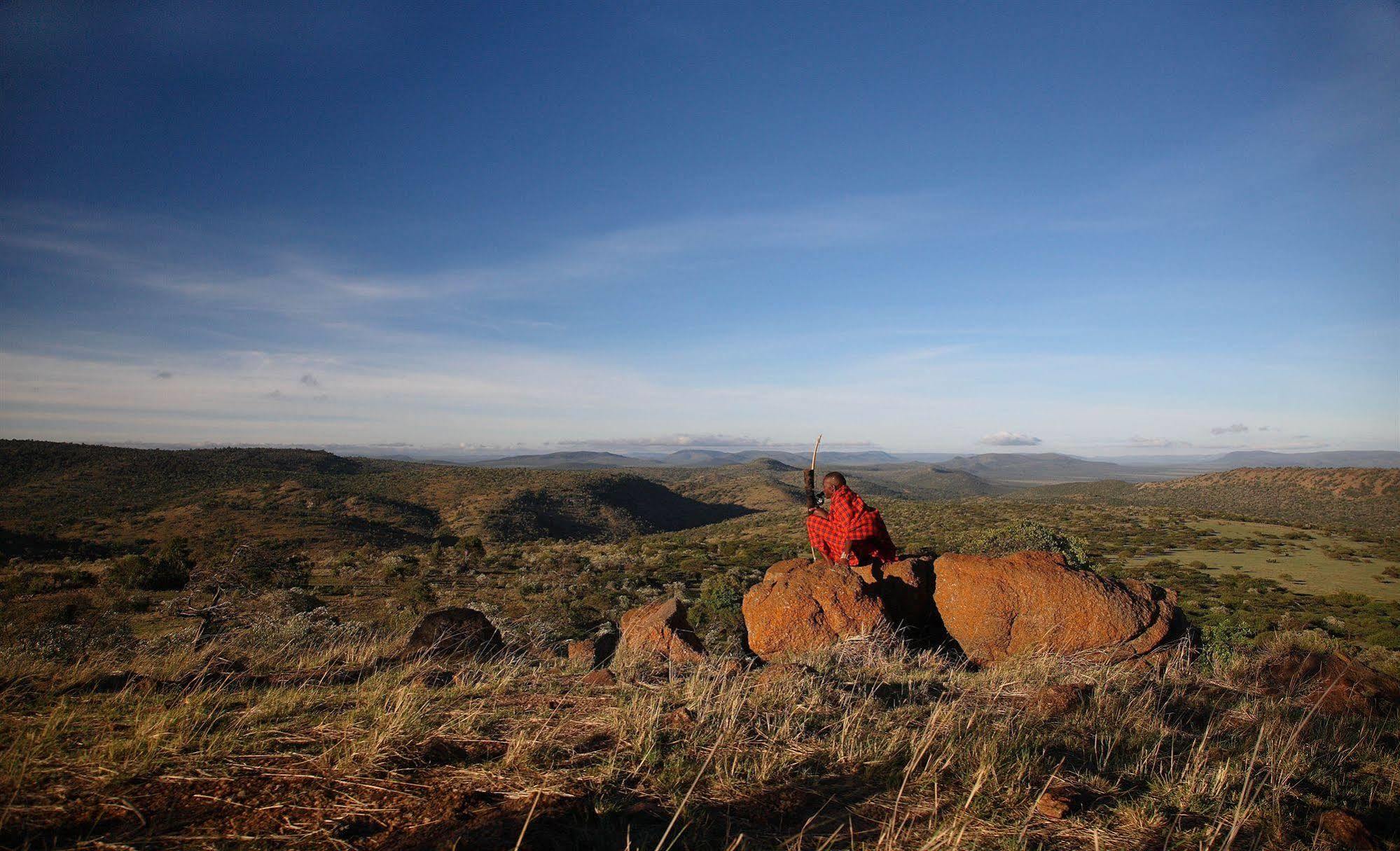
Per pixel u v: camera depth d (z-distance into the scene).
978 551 12.89
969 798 2.80
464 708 4.00
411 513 114.44
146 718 3.55
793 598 6.22
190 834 2.31
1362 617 33.94
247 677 5.37
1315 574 50.44
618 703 4.19
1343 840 2.92
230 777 2.79
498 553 65.94
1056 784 3.20
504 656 6.46
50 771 2.77
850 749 3.48
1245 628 17.22
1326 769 3.88
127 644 11.10
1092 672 5.61
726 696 4.23
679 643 6.34
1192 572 51.00
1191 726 4.66
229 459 153.75
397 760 3.02
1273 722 4.54
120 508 107.81
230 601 16.69
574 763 3.17
